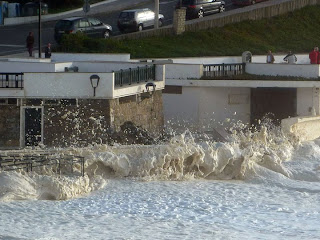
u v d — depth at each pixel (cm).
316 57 12481
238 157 8925
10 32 14575
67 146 9300
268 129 10900
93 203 7725
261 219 7469
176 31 15075
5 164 8106
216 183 8638
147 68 10406
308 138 10719
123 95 9625
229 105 11388
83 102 9412
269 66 11700
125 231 6981
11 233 6806
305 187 8650
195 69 11244
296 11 16912
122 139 9519
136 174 8625
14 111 9300
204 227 7150
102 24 14200
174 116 11256
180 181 8625
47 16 15688
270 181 8800
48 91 9288
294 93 11419
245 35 15762
